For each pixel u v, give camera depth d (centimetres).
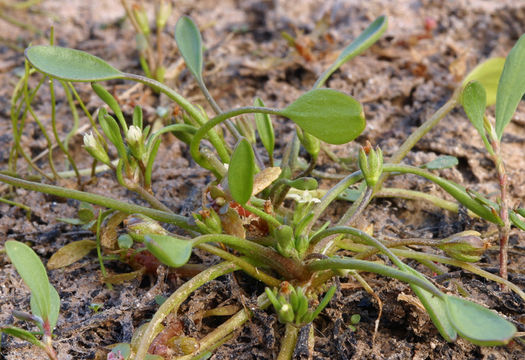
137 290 12
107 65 11
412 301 11
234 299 11
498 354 11
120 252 12
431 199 13
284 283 10
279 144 15
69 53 11
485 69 13
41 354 11
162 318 10
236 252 12
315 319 11
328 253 11
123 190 14
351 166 14
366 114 15
